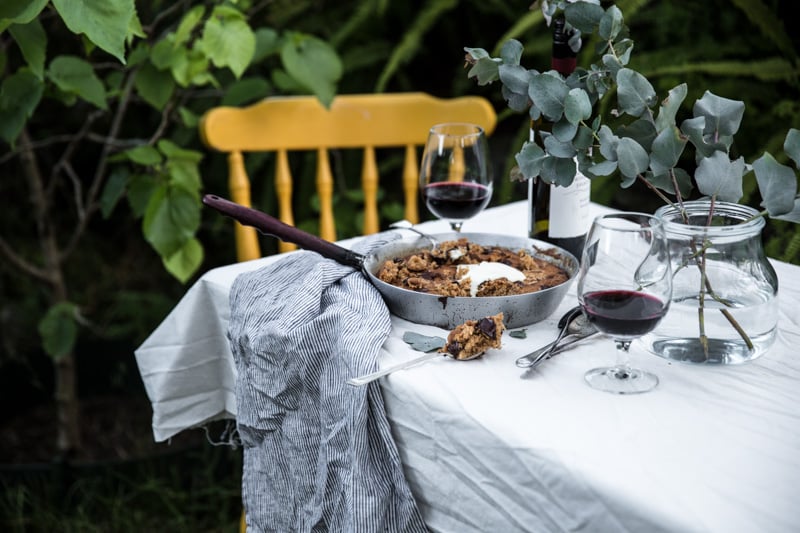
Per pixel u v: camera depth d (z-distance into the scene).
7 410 2.81
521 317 1.21
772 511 0.83
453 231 1.46
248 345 1.28
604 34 1.14
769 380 1.08
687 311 1.11
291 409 1.25
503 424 0.99
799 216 1.04
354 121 2.12
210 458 2.45
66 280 3.47
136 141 2.32
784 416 0.99
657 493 0.86
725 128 1.09
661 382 1.08
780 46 2.35
